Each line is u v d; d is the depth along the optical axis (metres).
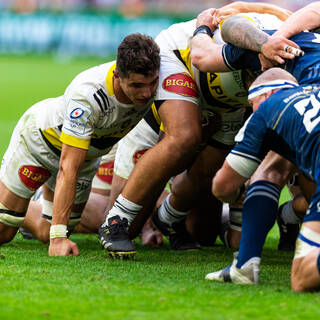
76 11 89.06
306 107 9.88
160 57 13.59
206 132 15.27
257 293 9.91
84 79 13.24
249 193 10.72
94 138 13.91
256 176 10.84
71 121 13.13
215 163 15.59
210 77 13.59
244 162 10.41
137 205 13.41
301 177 12.41
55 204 13.38
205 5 84.94
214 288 10.28
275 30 12.38
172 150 13.09
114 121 13.50
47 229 15.70
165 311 8.88
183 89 13.54
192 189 15.39
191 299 9.53
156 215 16.08
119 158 15.91
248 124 10.43
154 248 16.08
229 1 81.75
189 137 13.16
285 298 9.58
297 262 9.95
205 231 16.66
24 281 10.49
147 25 83.94
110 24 86.75
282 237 16.08
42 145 14.27
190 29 13.97
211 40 13.13
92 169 15.13
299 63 11.20
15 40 92.00
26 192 14.46
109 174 17.69
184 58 13.85
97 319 8.48
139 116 13.82
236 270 10.63
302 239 9.92
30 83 64.62
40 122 14.22
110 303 9.22
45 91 59.00
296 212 14.88
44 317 8.54
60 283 10.41
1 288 9.96
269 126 10.15
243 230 10.70
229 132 15.33
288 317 8.66
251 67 12.16
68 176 13.27
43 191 15.69
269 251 15.85
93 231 17.72
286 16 13.55
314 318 8.62
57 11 90.44
